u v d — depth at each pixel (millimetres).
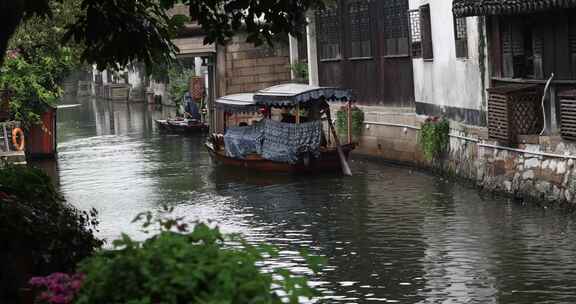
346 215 20656
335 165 27984
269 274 6387
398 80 29750
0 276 9367
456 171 24203
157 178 28469
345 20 32875
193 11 12977
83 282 6184
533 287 13578
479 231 17656
